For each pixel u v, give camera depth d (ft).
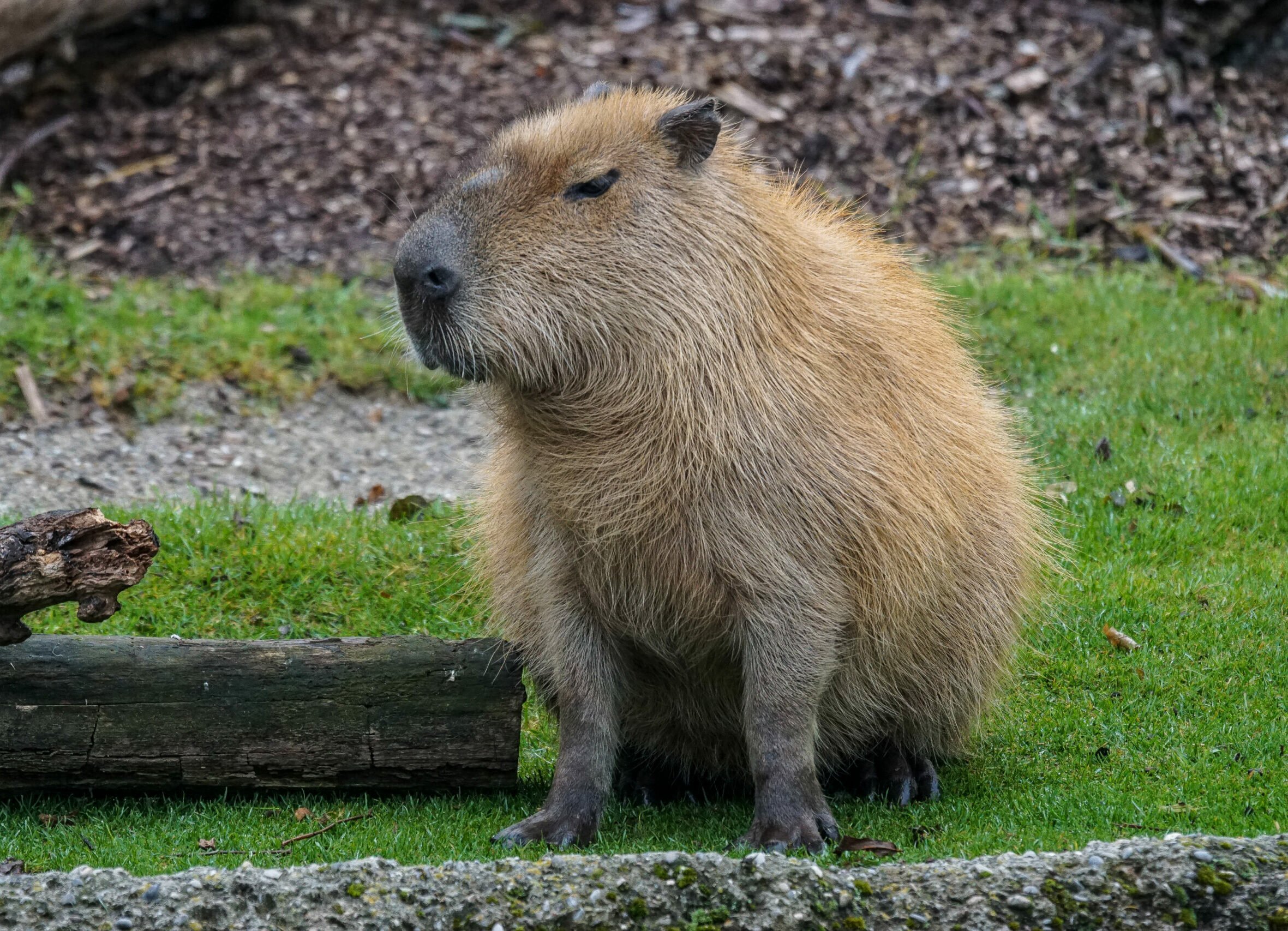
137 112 87.04
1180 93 82.12
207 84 88.69
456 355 30.09
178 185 81.30
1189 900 25.43
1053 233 74.90
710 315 30.17
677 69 85.61
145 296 70.54
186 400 61.72
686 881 25.43
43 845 31.19
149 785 33.04
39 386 60.90
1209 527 48.55
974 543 34.14
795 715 30.68
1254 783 33.71
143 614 43.50
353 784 33.76
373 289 73.36
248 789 33.53
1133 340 62.69
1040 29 87.35
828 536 30.40
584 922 24.99
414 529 49.26
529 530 32.50
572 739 32.12
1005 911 25.31
